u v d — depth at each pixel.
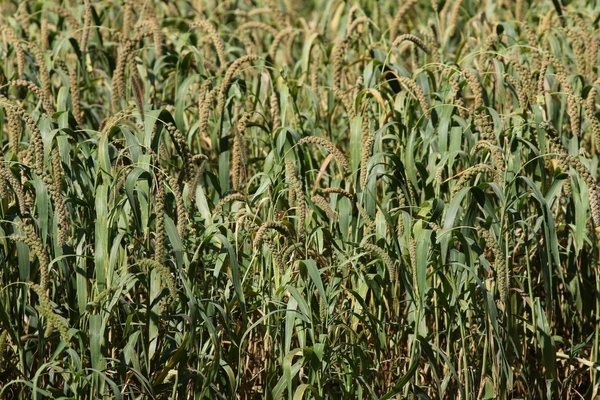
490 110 12.42
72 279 10.90
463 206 11.62
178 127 14.50
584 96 13.85
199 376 10.40
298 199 10.47
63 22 20.12
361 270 10.95
